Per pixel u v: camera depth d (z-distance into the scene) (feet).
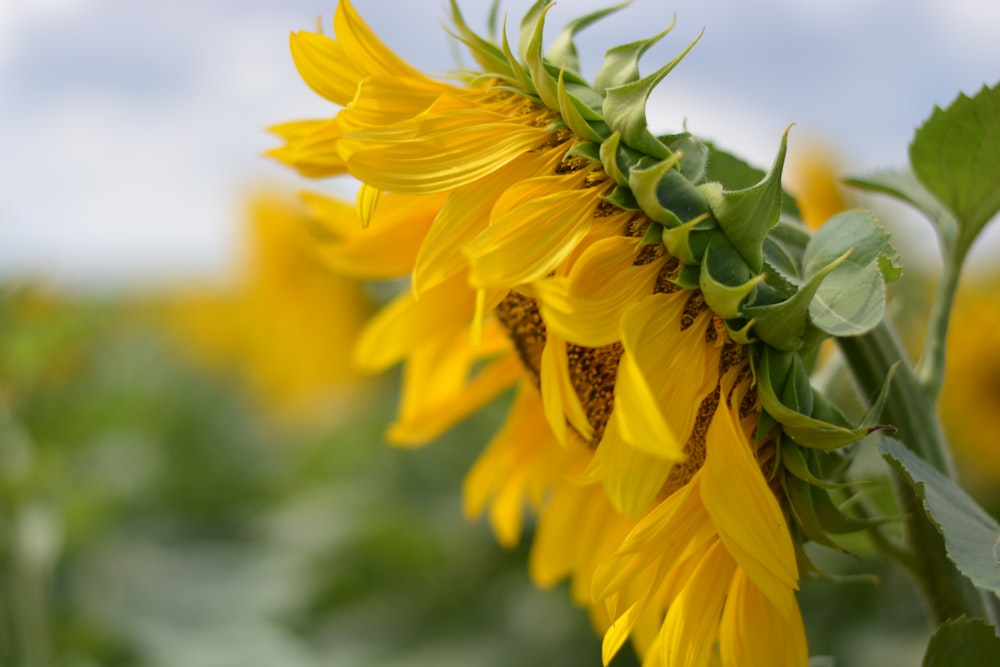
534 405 2.34
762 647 1.73
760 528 1.65
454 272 1.76
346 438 5.47
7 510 3.50
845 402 2.02
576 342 1.65
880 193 2.06
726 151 1.93
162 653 4.14
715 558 1.74
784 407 1.66
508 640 4.10
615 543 2.23
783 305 1.65
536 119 1.81
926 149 1.89
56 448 4.59
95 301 6.57
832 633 3.55
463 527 4.52
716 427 1.68
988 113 1.84
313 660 4.13
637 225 1.72
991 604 1.84
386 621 4.42
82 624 4.17
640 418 1.59
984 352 3.54
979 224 1.90
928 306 3.15
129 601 4.48
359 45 1.88
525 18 1.83
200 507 5.94
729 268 1.67
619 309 1.69
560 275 1.72
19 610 3.48
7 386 3.95
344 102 1.90
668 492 1.84
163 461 6.05
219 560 4.93
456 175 1.77
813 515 1.70
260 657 4.07
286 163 2.01
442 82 1.87
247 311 6.31
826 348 2.42
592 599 1.69
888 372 1.76
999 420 3.57
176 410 6.61
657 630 2.12
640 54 1.77
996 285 3.63
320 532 4.82
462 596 4.41
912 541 1.81
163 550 5.07
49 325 3.89
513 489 2.38
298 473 5.64
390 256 2.17
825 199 3.43
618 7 1.85
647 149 1.71
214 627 4.42
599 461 1.68
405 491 4.99
